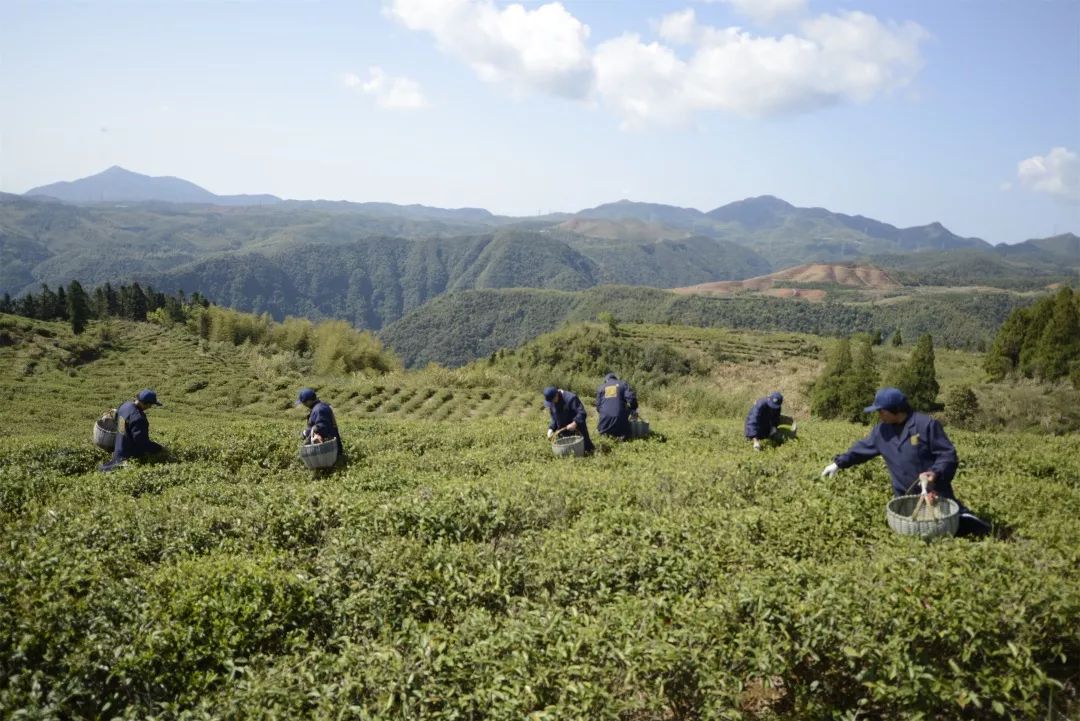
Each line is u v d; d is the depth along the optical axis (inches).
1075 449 557.0
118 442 520.7
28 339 2384.4
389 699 182.4
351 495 380.8
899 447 315.3
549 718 176.2
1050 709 189.5
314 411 523.2
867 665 195.8
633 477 409.4
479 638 214.4
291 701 189.5
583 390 1894.7
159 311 3272.6
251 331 3019.2
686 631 199.8
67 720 197.6
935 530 277.9
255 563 276.1
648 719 201.8
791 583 221.9
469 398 1812.3
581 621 223.0
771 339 4116.6
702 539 283.3
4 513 390.9
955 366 2832.2
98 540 313.1
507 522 339.9
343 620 246.8
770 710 203.0
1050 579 210.7
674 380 2743.6
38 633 217.2
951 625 195.6
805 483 375.9
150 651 213.5
